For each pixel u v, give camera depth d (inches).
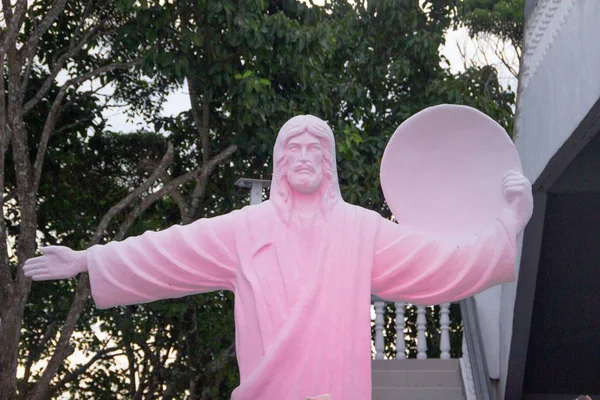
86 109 403.2
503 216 176.1
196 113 376.8
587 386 341.1
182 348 413.1
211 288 178.7
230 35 326.0
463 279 172.6
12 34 300.7
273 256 173.8
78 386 452.1
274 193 180.4
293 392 162.6
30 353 413.4
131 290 175.9
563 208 267.9
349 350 165.8
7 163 376.5
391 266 174.2
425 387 326.6
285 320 166.9
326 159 180.5
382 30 418.9
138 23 345.7
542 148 255.1
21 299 302.4
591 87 205.5
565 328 313.0
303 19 374.0
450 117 183.5
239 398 165.0
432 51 406.0
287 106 357.1
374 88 426.3
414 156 187.2
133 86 426.0
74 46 365.7
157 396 455.5
